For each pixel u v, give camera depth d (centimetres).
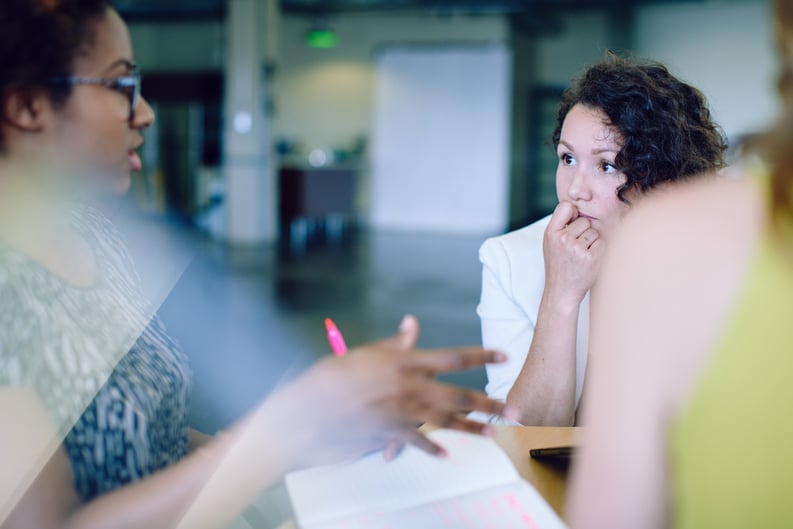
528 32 1223
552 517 92
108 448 98
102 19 96
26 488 83
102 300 107
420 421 79
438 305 619
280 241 1040
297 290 667
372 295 655
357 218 1318
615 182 148
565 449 117
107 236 125
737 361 63
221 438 89
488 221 1270
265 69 1018
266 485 81
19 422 86
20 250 97
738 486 65
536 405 148
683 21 1213
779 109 60
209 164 1163
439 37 1249
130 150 104
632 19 1237
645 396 64
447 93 1261
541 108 1256
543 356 149
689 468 67
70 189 100
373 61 1288
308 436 79
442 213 1288
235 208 1013
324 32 1217
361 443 91
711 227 64
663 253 64
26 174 97
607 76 147
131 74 100
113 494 85
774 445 64
